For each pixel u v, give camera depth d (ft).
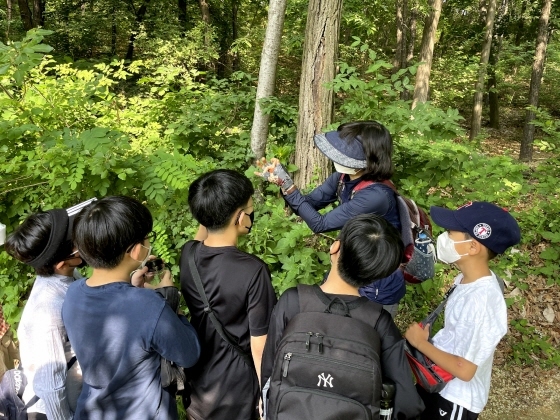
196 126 12.90
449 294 6.07
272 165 7.27
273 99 12.29
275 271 10.19
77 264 5.63
